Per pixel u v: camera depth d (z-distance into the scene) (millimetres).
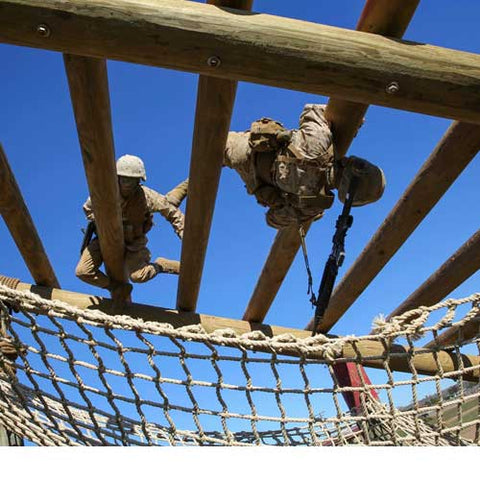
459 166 4539
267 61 3232
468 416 7039
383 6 3332
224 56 3199
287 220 4910
